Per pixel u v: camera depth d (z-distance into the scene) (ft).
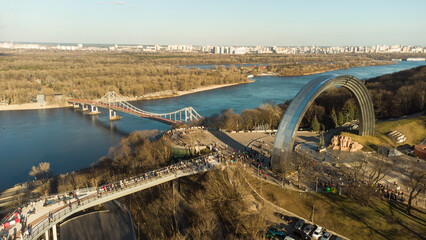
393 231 276.00
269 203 328.29
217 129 591.78
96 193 342.85
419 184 342.64
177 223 322.14
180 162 425.69
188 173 384.47
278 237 277.03
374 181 347.97
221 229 296.10
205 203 329.72
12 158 589.32
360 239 273.75
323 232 284.20
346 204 313.32
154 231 323.37
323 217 301.84
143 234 324.80
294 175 375.04
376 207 306.14
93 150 632.38
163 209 349.82
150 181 365.20
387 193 324.80
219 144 494.18
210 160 420.36
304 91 375.66
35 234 263.70
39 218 289.94
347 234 280.10
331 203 316.40
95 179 432.25
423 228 274.57
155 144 500.33
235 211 306.35
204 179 379.96
